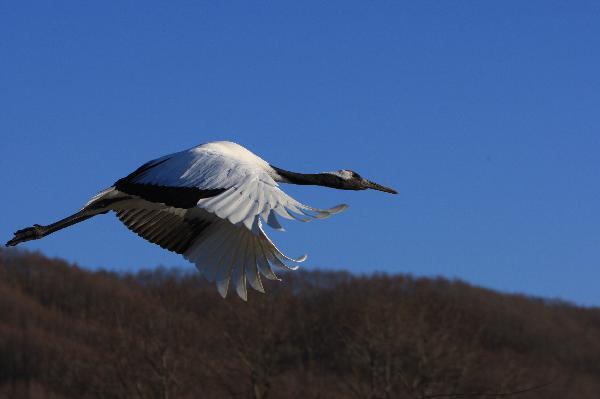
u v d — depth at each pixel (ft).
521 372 85.40
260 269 25.61
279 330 89.92
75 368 93.25
